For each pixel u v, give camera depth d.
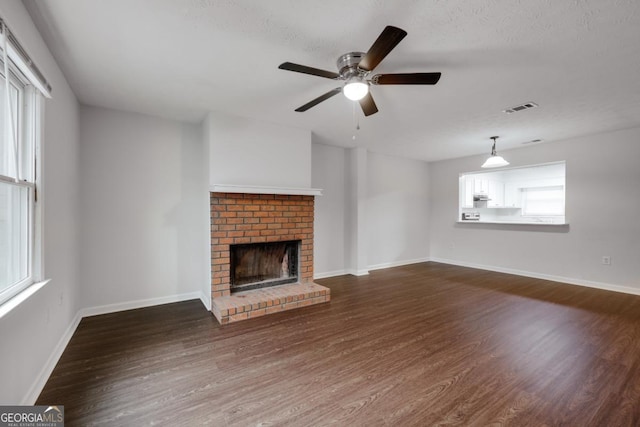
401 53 2.10
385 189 5.95
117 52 2.12
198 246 3.81
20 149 1.84
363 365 2.21
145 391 1.87
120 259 3.33
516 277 5.09
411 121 3.69
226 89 2.76
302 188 3.80
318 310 3.42
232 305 3.12
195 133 3.80
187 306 3.50
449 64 2.26
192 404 1.75
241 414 1.67
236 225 3.47
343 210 5.36
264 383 1.97
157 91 2.80
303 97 2.95
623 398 1.81
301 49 2.08
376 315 3.25
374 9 1.66
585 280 4.47
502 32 1.86
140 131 3.44
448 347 2.49
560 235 4.74
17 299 1.59
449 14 1.69
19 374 1.56
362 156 5.29
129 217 3.38
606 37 1.90
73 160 2.78
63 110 2.43
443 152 5.64
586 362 2.24
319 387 1.93
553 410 1.71
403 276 5.18
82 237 3.12
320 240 5.09
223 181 3.40
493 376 2.06
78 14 1.70
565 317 3.18
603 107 3.17
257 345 2.52
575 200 4.55
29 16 1.69
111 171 3.28
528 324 3.00
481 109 3.25
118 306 3.32
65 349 2.42
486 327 2.92
